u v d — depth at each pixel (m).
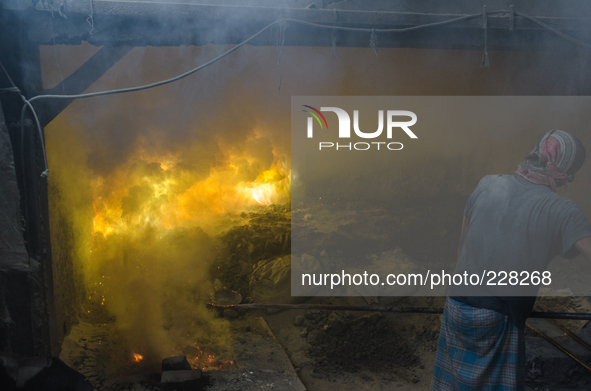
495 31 3.12
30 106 2.53
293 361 3.75
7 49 2.57
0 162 2.30
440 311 3.16
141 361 3.56
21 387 1.84
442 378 2.20
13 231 2.35
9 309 2.75
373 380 3.56
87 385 1.96
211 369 3.40
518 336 2.00
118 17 2.67
